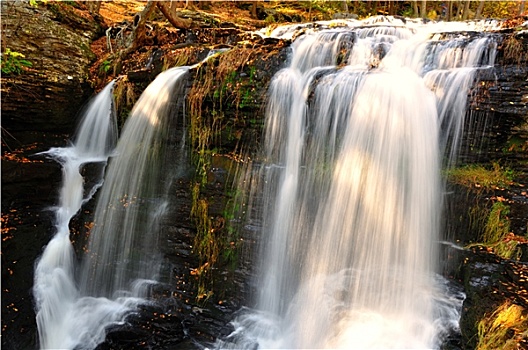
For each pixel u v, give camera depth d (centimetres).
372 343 395
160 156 575
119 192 583
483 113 428
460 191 420
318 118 490
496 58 461
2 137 573
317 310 443
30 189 552
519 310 313
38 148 618
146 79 652
